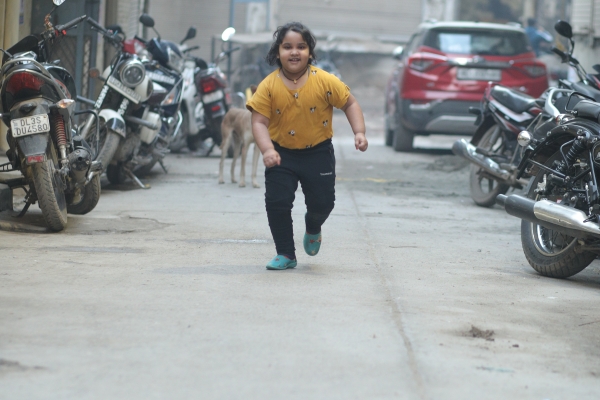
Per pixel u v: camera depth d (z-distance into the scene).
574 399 7.60
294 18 70.75
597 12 34.16
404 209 19.47
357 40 68.38
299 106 11.62
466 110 30.56
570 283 12.62
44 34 15.83
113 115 19.39
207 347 8.49
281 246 12.39
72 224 15.93
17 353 8.16
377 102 68.56
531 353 8.84
